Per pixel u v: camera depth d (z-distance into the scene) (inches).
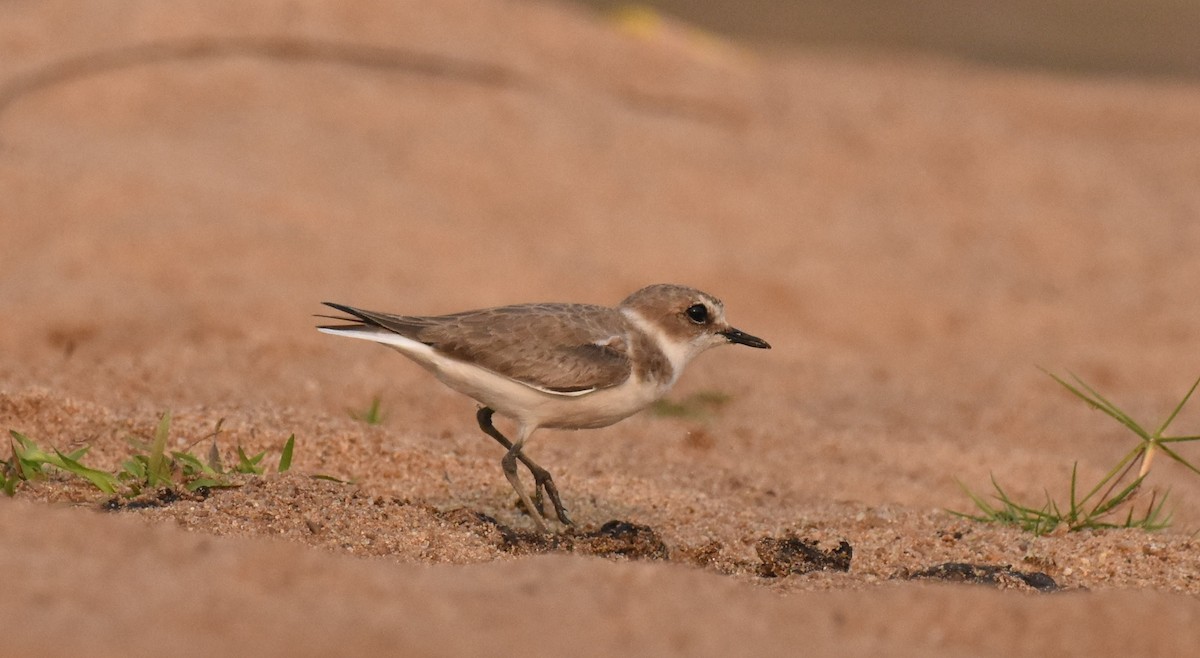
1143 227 999.0
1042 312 843.4
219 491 402.9
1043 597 321.7
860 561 406.9
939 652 292.2
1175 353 788.6
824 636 294.5
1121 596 322.3
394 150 955.3
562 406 422.6
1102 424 663.1
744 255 879.7
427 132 985.5
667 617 292.2
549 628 278.2
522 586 304.5
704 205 948.6
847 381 724.0
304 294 730.2
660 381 441.1
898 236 941.8
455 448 505.0
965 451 593.6
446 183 922.7
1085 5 1883.6
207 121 956.0
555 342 418.9
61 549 297.0
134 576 284.4
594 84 1136.8
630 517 454.3
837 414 660.1
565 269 821.2
